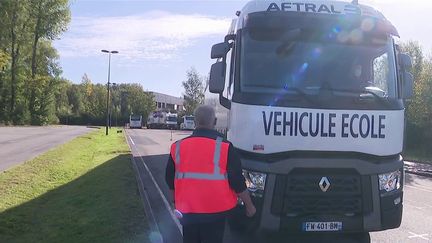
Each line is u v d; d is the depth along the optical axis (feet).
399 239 25.62
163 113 262.67
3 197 33.47
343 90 21.83
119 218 26.91
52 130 170.40
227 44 23.21
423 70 100.58
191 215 15.62
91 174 48.16
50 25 231.71
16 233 24.70
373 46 23.00
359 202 20.53
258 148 20.62
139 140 122.01
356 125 20.95
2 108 224.53
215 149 15.75
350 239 25.38
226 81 24.48
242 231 25.00
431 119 96.89
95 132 161.38
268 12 22.84
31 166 51.60
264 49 22.40
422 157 94.43
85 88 391.65
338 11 23.45
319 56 22.45
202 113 16.24
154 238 23.03
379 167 20.80
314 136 20.66
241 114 21.30
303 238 25.41
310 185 20.26
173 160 16.21
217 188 15.58
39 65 241.76
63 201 33.58
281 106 20.72
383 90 22.43
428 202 38.65
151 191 39.34
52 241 22.68
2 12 214.69
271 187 20.17
